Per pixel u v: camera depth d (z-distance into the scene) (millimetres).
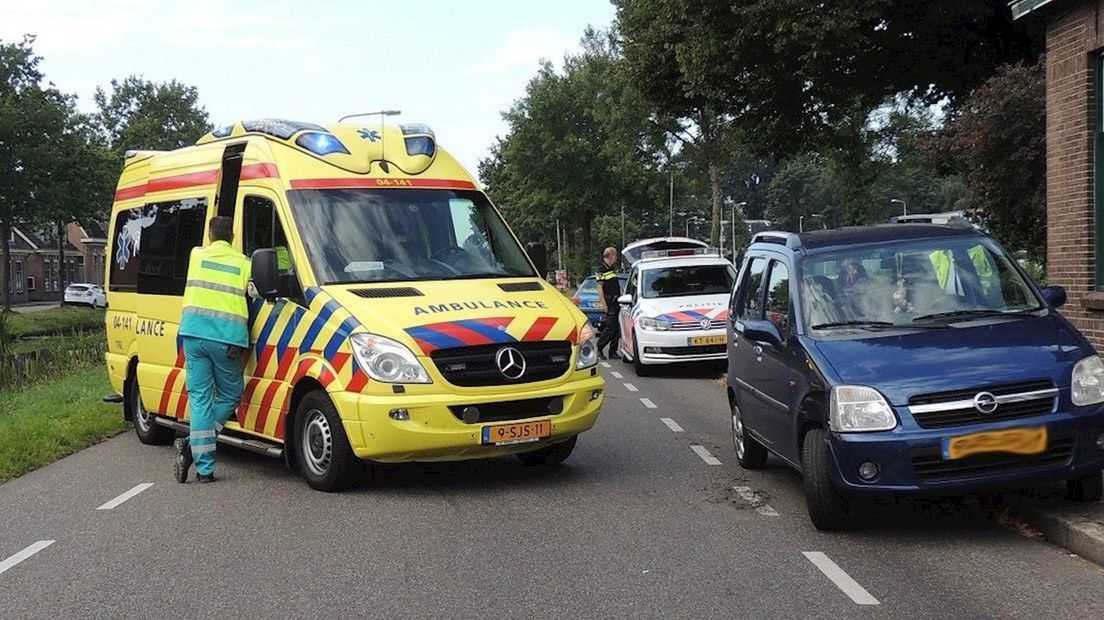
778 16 18766
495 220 9258
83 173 53156
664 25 21766
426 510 7355
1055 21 12438
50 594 5547
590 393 8109
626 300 17188
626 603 5207
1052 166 12656
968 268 7375
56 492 8406
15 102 51312
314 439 8062
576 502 7570
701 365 18391
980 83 21797
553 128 55844
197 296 8453
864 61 21031
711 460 9242
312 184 8617
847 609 5070
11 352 24172
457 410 7566
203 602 5328
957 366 6277
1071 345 6480
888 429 6094
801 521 6926
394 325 7582
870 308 7141
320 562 6031
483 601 5262
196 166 9891
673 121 39781
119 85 86812
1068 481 6590
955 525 6707
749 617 4973
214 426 8656
